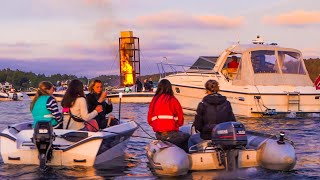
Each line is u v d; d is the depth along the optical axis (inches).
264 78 674.8
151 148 289.7
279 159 278.1
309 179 263.4
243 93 644.1
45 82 332.5
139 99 1298.0
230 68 710.5
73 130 318.0
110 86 1696.6
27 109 1132.5
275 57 687.7
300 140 436.5
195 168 281.7
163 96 301.9
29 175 276.5
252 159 290.8
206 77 693.9
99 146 300.7
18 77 4884.4
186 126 368.2
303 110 655.1
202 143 292.7
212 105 294.5
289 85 674.2
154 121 302.5
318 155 350.6
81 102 328.8
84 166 301.7
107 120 378.0
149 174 283.7
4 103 1576.0
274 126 555.8
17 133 323.0
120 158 345.7
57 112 327.6
